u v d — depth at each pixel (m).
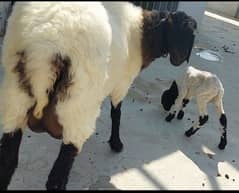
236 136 2.08
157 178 1.58
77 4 1.10
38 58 1.04
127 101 2.18
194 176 1.66
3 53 1.14
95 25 1.11
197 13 3.94
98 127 1.84
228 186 1.64
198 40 3.87
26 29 1.06
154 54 1.59
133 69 1.56
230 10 6.05
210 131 2.07
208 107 2.34
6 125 1.15
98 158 1.62
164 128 1.99
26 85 1.09
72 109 1.12
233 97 2.62
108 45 1.16
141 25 1.49
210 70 3.06
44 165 1.49
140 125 1.96
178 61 1.58
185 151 1.83
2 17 2.38
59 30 1.06
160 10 1.67
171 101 2.07
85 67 1.10
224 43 4.05
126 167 1.60
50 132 1.18
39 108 1.10
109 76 1.33
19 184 1.36
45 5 1.07
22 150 1.54
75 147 1.19
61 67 1.06
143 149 1.76
